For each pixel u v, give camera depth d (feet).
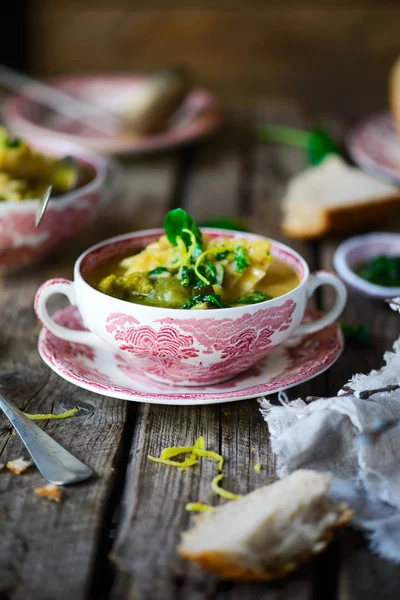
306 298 1.86
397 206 2.68
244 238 1.97
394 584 1.49
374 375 1.81
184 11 5.61
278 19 5.60
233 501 1.58
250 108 3.95
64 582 1.48
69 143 3.02
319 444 1.67
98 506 1.60
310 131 3.54
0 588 1.47
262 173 3.11
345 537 1.56
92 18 5.65
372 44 5.62
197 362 1.77
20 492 1.62
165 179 3.02
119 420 1.80
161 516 1.58
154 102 3.18
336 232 2.63
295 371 1.84
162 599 1.46
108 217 2.72
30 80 3.60
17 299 2.26
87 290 1.79
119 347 1.79
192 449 1.71
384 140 3.17
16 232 2.26
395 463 1.63
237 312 1.73
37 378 1.93
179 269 1.83
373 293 2.24
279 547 1.48
